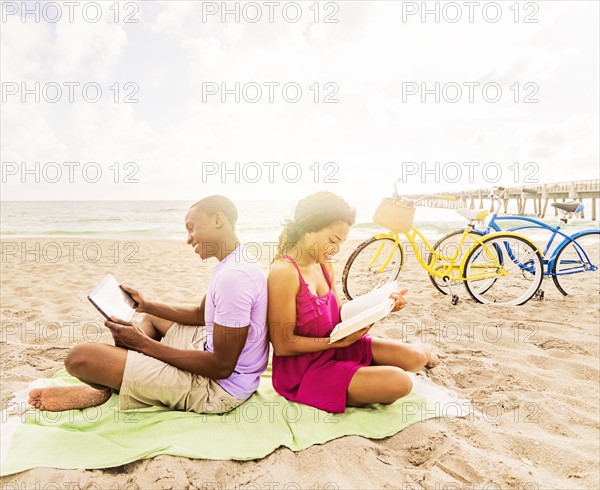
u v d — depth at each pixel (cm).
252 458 177
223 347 186
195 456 174
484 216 448
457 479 171
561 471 178
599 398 242
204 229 189
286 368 218
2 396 229
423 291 510
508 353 309
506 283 548
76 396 203
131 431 188
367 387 206
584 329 360
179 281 596
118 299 209
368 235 1361
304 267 208
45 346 317
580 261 462
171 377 192
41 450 172
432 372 275
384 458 183
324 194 203
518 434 204
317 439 190
